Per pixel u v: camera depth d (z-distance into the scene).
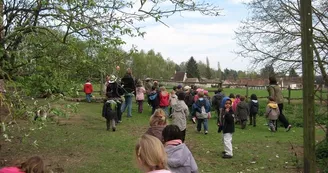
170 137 4.52
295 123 15.78
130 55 6.37
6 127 5.03
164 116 5.89
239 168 8.49
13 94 5.00
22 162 3.02
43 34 5.84
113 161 8.79
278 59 14.91
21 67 5.51
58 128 12.92
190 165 4.41
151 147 2.90
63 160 8.77
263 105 22.27
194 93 17.11
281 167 8.55
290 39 14.81
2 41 5.56
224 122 9.45
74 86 5.79
